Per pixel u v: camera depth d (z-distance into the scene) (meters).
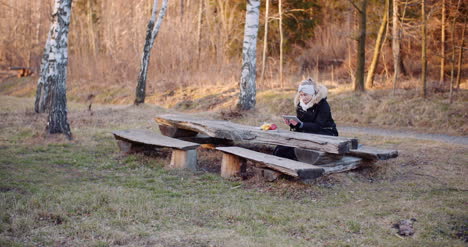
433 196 5.45
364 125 13.87
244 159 6.41
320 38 26.14
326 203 5.19
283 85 19.55
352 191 5.72
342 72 22.31
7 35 37.16
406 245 3.91
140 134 7.68
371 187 5.93
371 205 5.12
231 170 6.33
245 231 4.18
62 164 6.91
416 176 6.55
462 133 11.66
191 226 4.29
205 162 7.30
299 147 5.89
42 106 13.66
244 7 24.56
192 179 6.13
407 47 22.08
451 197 5.35
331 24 26.56
